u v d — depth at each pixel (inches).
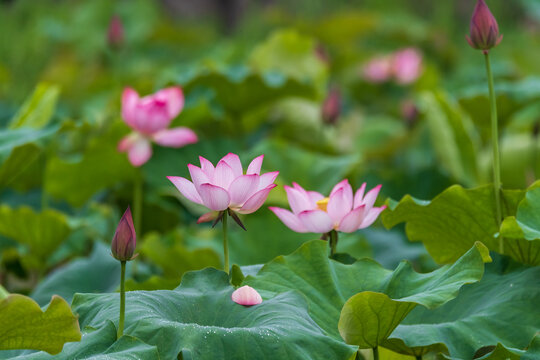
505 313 155.4
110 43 285.0
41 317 145.9
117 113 250.5
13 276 203.0
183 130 194.7
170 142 193.9
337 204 160.4
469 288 159.9
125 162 199.8
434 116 220.7
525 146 244.2
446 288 151.8
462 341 153.9
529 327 154.0
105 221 214.4
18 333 146.7
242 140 244.8
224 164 155.4
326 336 148.7
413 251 191.2
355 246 183.3
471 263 153.0
